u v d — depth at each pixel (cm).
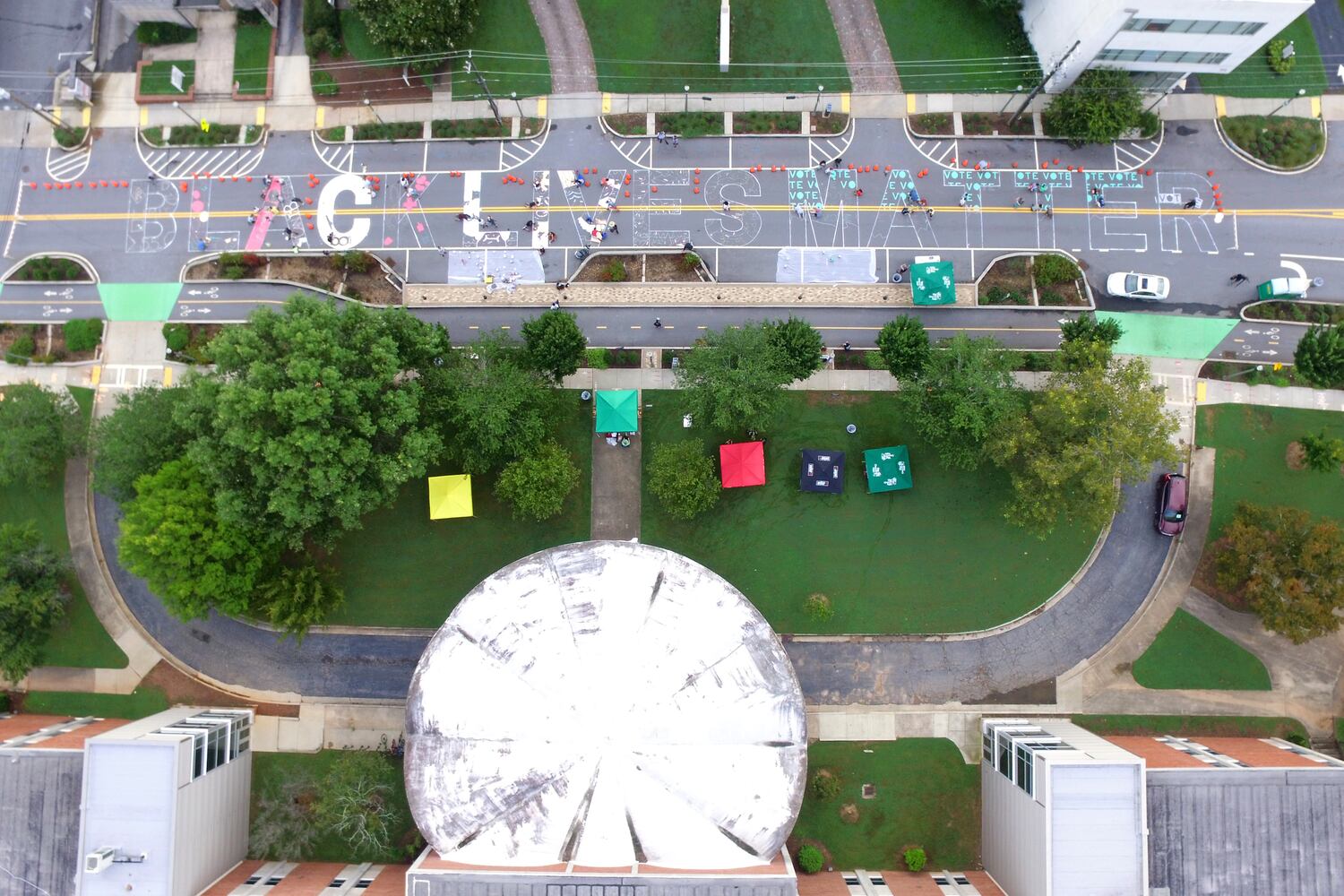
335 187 6712
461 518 6316
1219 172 6650
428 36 6391
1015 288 6556
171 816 5166
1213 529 6325
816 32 6756
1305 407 6412
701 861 5062
